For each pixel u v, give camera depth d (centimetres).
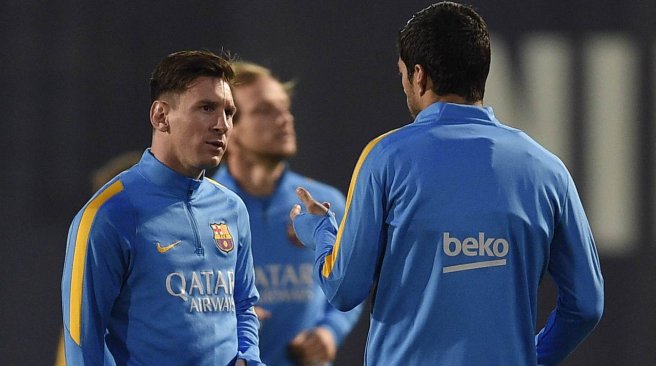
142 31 1523
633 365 1630
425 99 802
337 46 1561
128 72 1520
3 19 1502
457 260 762
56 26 1511
